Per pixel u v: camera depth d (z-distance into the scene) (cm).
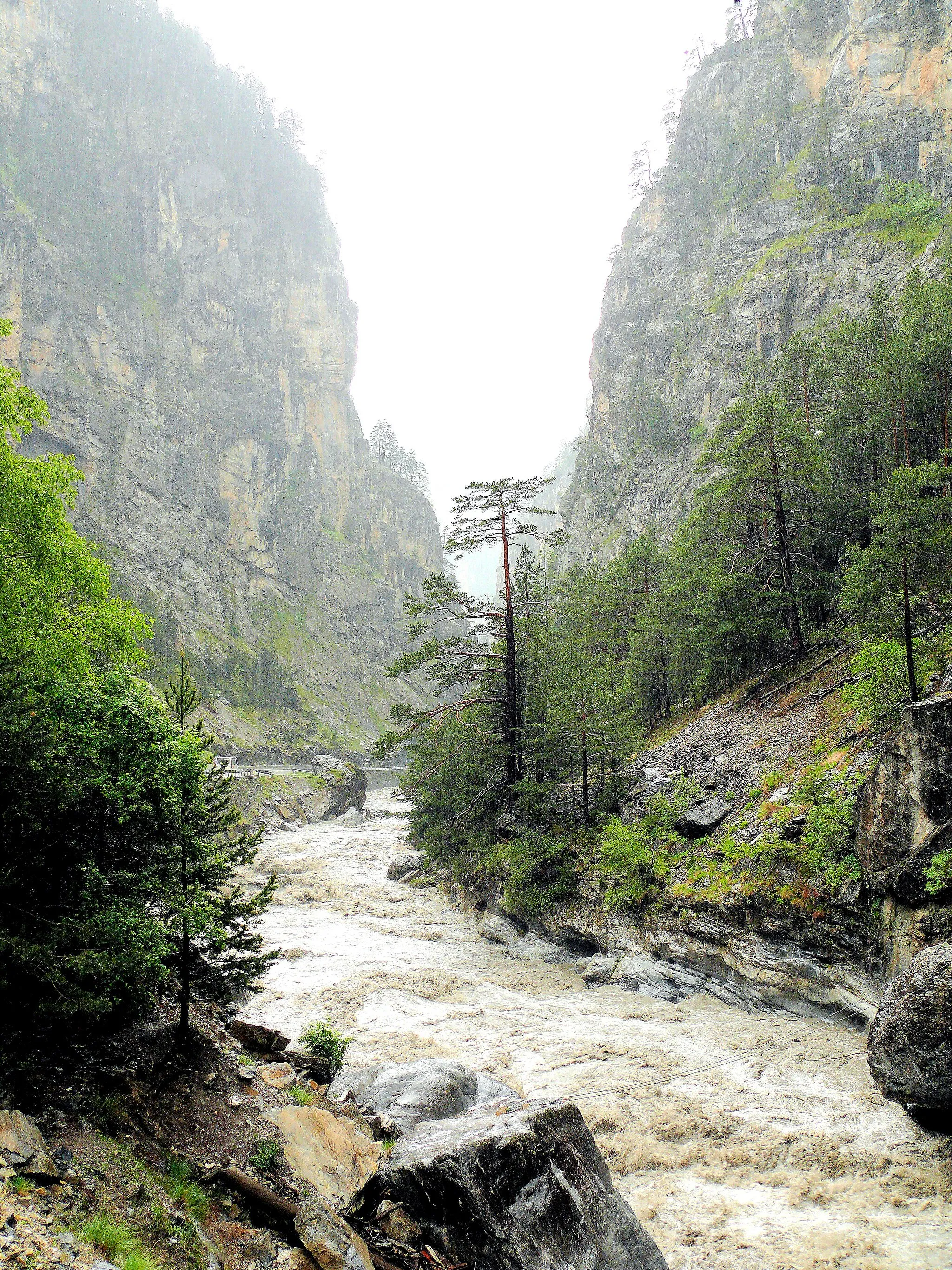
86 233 18050
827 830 2288
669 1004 2506
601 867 3192
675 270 15412
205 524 18138
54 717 1109
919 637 2553
